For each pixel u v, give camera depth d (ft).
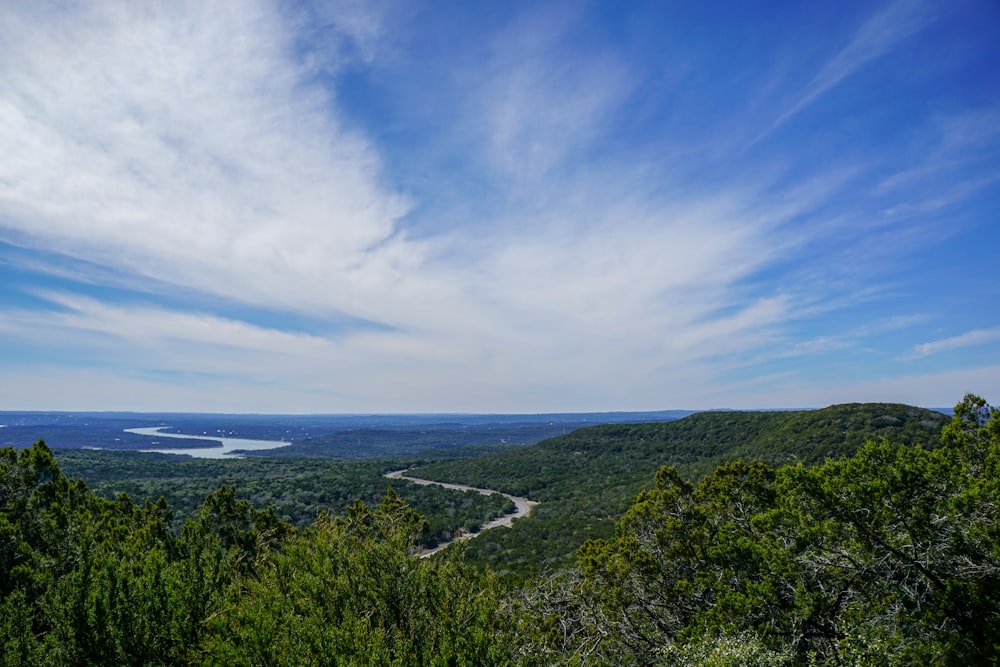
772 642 36.24
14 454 53.52
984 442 35.35
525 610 36.50
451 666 24.09
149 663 27.96
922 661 29.89
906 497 34.30
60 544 43.32
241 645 23.94
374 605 27.58
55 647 27.61
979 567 31.04
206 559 36.09
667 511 53.67
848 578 38.09
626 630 48.55
